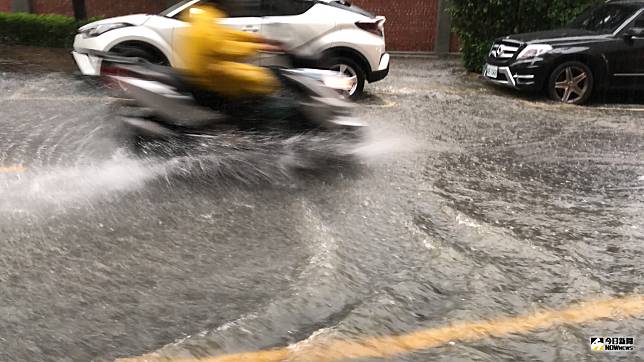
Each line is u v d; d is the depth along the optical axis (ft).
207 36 18.98
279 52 22.99
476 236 15.37
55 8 57.00
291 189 18.28
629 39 35.53
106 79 20.67
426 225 15.97
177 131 19.66
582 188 19.51
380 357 10.32
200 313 11.37
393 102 33.73
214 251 13.96
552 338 11.10
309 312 11.55
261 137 20.10
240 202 17.07
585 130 28.02
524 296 12.50
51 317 11.07
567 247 14.93
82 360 9.89
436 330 11.19
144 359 9.94
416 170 20.79
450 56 59.26
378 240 14.92
